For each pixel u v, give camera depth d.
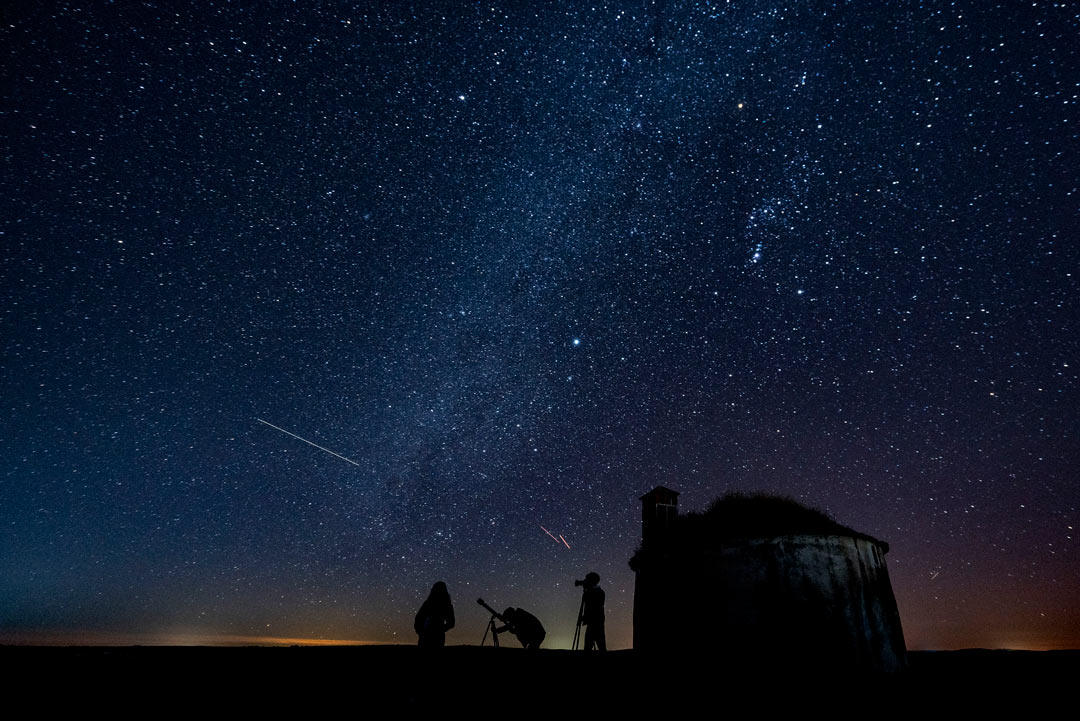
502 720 5.00
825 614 8.50
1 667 6.54
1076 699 6.18
